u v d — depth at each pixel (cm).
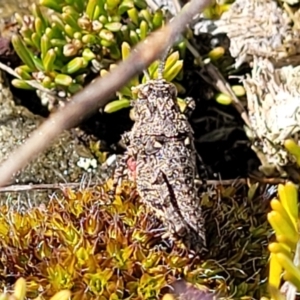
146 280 11
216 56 15
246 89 14
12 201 13
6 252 12
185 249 12
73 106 6
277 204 10
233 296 12
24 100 15
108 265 11
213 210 13
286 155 14
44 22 14
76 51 14
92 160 14
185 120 12
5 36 15
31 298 11
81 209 12
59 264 11
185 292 12
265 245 12
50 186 13
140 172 12
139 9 15
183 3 15
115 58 15
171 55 14
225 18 14
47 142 6
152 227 12
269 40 14
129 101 14
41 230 12
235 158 15
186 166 12
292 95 14
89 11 14
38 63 14
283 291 11
